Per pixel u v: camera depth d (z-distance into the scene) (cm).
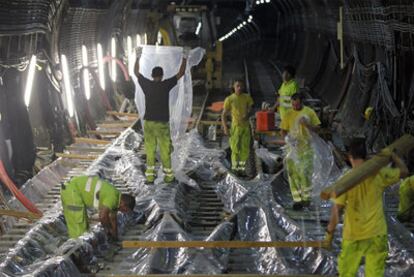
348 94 2194
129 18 3123
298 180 1199
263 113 1631
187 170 1456
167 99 1309
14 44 1440
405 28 1580
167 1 3941
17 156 1448
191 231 1128
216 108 2053
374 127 1734
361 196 722
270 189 1273
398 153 725
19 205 1207
